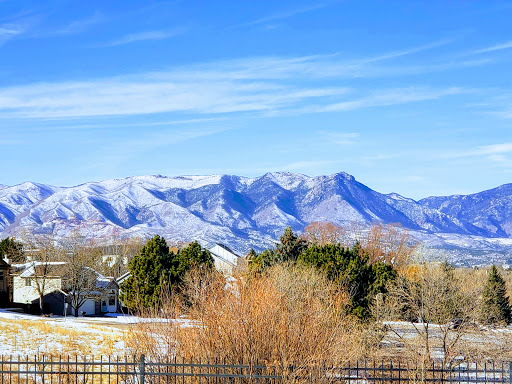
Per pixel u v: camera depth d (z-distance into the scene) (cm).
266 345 1548
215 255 8600
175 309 1770
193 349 1588
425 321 3297
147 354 1669
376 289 4391
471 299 3347
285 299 1694
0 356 2806
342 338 1759
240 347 1546
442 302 3309
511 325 5703
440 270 4066
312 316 1680
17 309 7762
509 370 1519
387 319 3550
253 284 1731
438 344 3212
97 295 7781
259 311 1590
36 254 8438
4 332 3966
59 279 7788
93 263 8581
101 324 5144
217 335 1593
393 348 3266
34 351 3136
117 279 8638
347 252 4581
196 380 1531
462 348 3161
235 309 1617
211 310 1652
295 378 1501
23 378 2125
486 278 6116
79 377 2136
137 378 1486
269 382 1512
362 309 3884
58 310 7750
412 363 2492
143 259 6000
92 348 3306
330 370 1576
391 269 5091
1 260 8056
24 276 8094
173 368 1584
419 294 3472
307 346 1586
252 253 6288
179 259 6366
